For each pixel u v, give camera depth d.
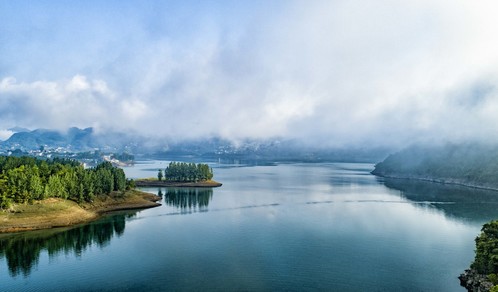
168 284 124.38
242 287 121.75
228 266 140.88
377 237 181.75
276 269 137.50
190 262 145.50
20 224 194.75
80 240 176.50
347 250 160.12
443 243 171.50
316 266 140.38
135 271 136.38
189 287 122.00
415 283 125.25
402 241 174.50
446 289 120.56
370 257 151.00
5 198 197.62
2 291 119.94
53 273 134.75
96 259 149.62
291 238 179.00
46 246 167.00
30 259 149.88
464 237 182.62
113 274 133.75
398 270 136.88
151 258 150.38
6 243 171.25
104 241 174.75
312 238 179.00
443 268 139.00
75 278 130.12
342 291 118.81
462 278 127.88
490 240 127.31
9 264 144.25
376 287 122.12
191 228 199.62
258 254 154.75
